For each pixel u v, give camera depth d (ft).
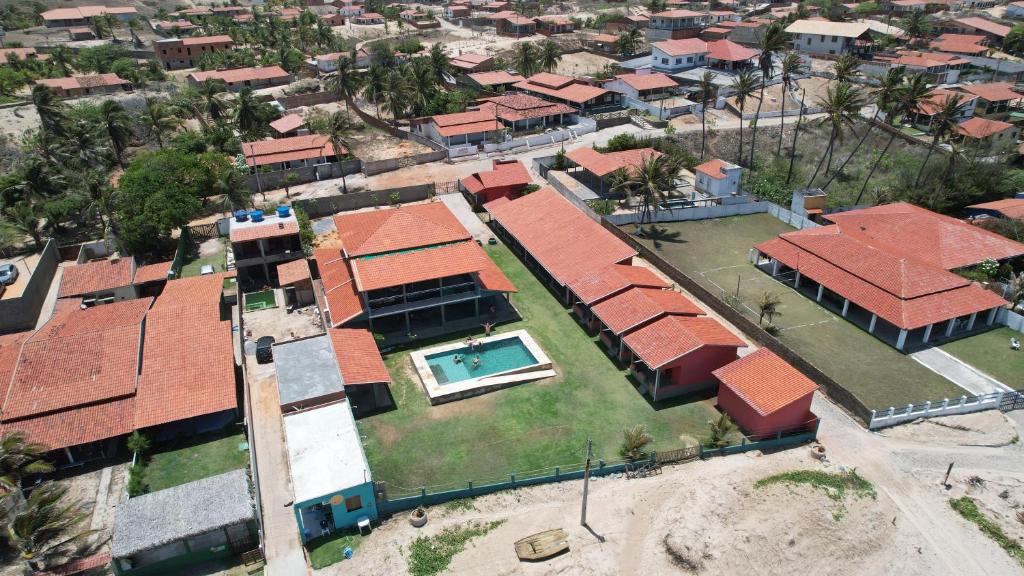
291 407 145.79
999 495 131.85
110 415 144.97
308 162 323.37
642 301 176.65
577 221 225.15
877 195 279.69
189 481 137.08
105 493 134.72
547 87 415.44
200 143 341.41
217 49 573.74
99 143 314.96
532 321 197.06
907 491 133.08
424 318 198.59
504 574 115.75
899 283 186.09
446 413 158.51
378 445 148.05
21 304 199.00
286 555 120.67
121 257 221.46
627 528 125.39
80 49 530.68
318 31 618.03
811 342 182.70
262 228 217.56
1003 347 179.63
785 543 120.16
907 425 150.71
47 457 140.77
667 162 253.85
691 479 135.85
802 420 149.59
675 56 450.71
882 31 561.02
